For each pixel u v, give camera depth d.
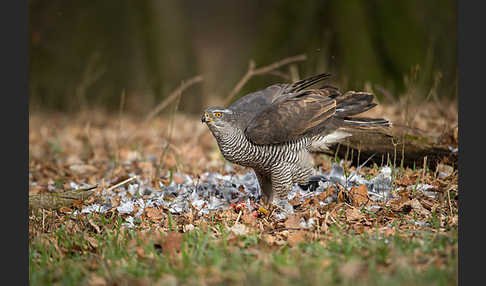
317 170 11.86
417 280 6.41
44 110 24.11
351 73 21.44
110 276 7.05
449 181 10.16
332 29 22.69
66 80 25.36
